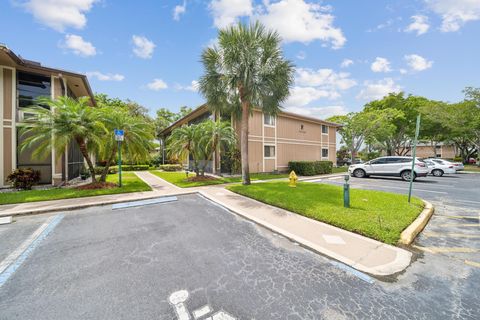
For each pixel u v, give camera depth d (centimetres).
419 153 4672
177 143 1208
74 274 284
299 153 1931
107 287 255
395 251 351
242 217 546
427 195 817
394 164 1320
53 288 254
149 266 305
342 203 618
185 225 484
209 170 1659
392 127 2416
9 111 950
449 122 2198
